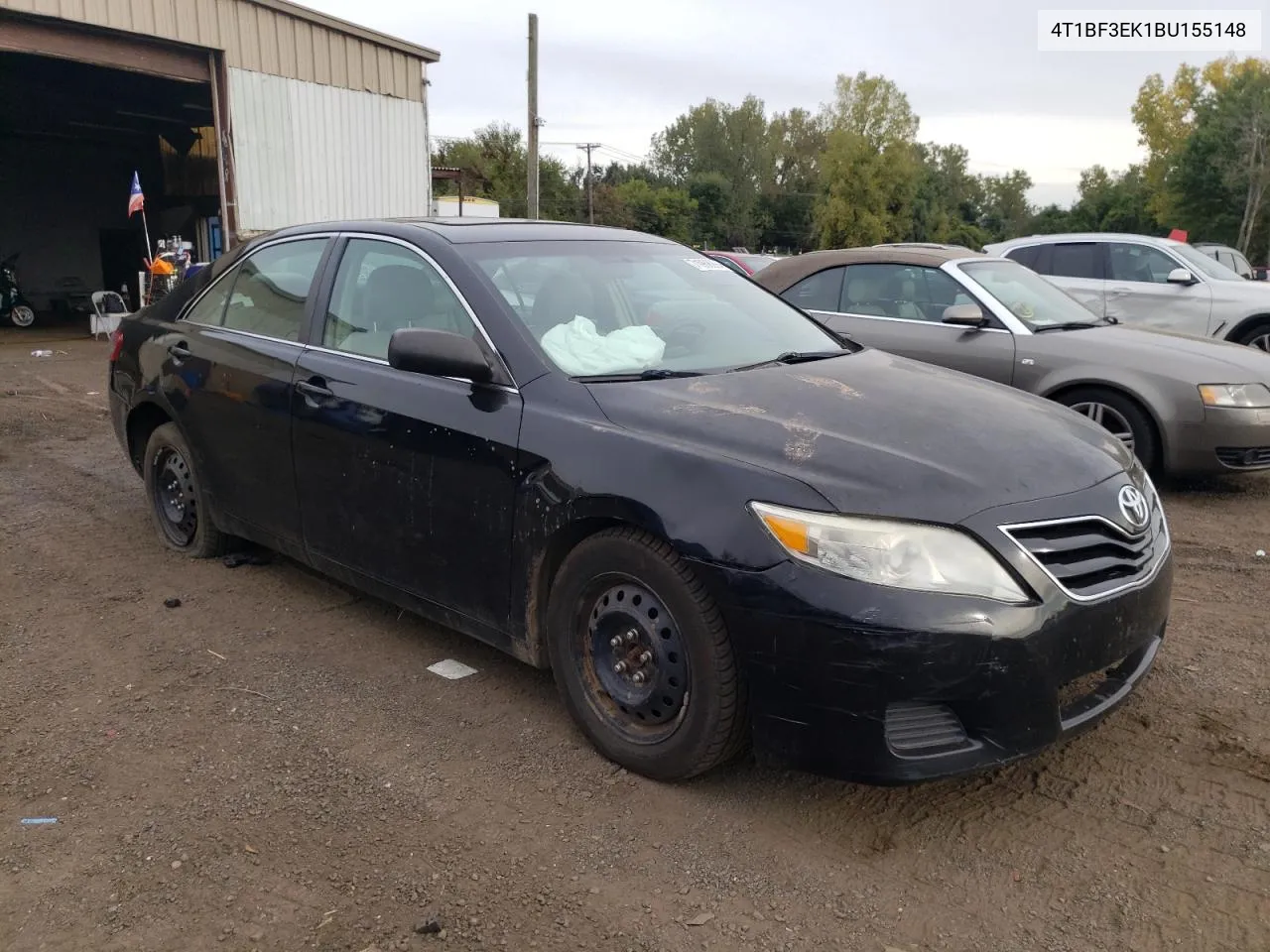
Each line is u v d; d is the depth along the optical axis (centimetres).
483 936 238
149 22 1443
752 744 281
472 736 332
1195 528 581
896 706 254
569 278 382
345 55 1730
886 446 281
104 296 1808
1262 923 243
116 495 629
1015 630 255
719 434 290
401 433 357
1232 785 303
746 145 9400
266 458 424
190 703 354
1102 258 1096
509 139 6512
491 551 332
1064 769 313
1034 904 251
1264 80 4791
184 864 265
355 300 402
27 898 251
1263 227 4816
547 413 318
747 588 264
